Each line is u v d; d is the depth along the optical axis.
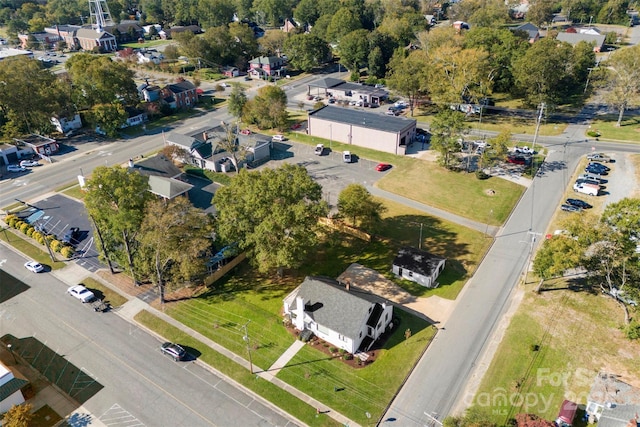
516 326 54.31
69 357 52.78
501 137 86.19
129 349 53.69
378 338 53.38
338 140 108.62
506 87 130.12
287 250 55.84
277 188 57.88
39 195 89.06
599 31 176.12
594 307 56.44
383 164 93.75
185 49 168.25
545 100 111.19
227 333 55.28
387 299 59.59
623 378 46.88
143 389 48.59
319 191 61.25
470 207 79.31
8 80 106.38
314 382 48.50
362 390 47.41
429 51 128.38
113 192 57.91
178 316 58.22
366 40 150.00
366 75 157.62
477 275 63.38
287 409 45.84
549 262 55.41
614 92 104.44
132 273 62.47
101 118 111.50
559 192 82.31
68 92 119.06
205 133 101.38
